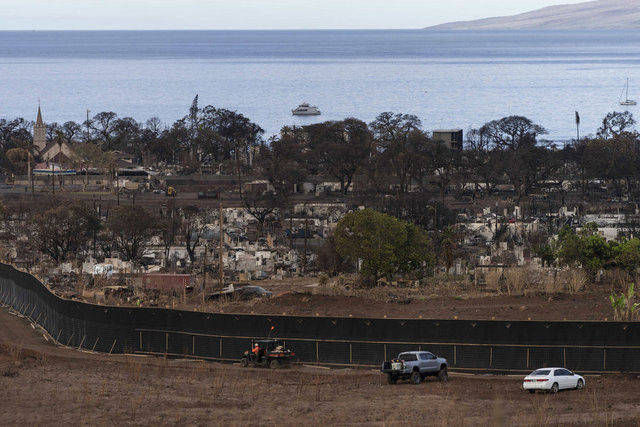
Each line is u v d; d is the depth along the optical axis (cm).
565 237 17150
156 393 8094
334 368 9744
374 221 17375
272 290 16662
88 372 9325
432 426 6675
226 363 10194
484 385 8681
